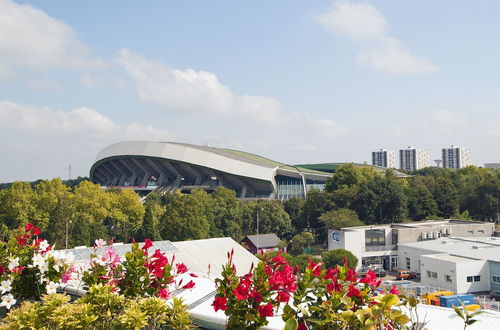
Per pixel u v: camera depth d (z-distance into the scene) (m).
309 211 79.69
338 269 5.93
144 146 127.06
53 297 7.04
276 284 5.82
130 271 7.71
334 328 5.37
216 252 29.11
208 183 133.38
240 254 29.56
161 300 6.93
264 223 76.69
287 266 6.02
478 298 36.69
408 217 78.00
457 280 40.31
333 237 56.44
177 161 122.00
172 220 61.22
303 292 5.68
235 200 79.88
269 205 79.12
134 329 6.32
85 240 60.56
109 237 73.62
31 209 65.69
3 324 6.98
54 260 8.00
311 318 5.46
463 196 83.38
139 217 74.06
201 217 63.16
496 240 53.88
